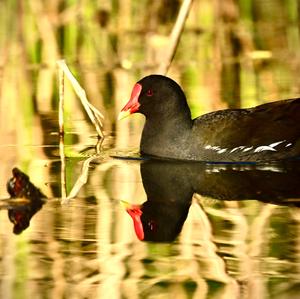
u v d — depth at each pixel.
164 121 13.51
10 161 13.02
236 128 13.23
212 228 10.05
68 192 11.43
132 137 14.69
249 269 8.74
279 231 9.85
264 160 13.12
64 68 14.45
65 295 8.23
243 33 22.66
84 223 10.19
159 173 12.51
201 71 19.73
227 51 21.80
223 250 9.32
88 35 22.66
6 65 20.58
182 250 9.38
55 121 15.77
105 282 8.54
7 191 11.30
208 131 13.30
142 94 13.65
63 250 9.37
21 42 21.83
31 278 8.66
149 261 9.09
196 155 13.23
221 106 16.31
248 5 22.83
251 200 11.16
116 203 10.98
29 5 22.70
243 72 19.48
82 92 14.61
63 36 22.25
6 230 9.96
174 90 13.52
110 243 9.58
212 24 22.80
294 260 9.01
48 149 13.82
